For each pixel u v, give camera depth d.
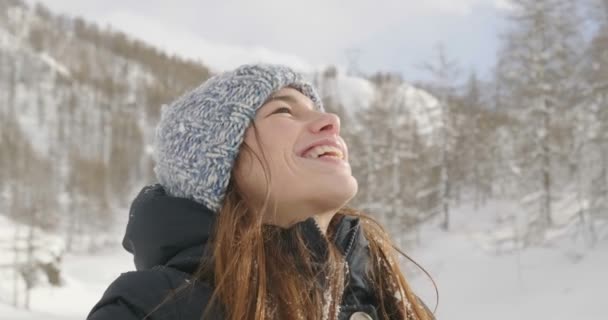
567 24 25.95
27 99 92.19
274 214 1.51
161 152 1.64
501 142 31.59
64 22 131.38
